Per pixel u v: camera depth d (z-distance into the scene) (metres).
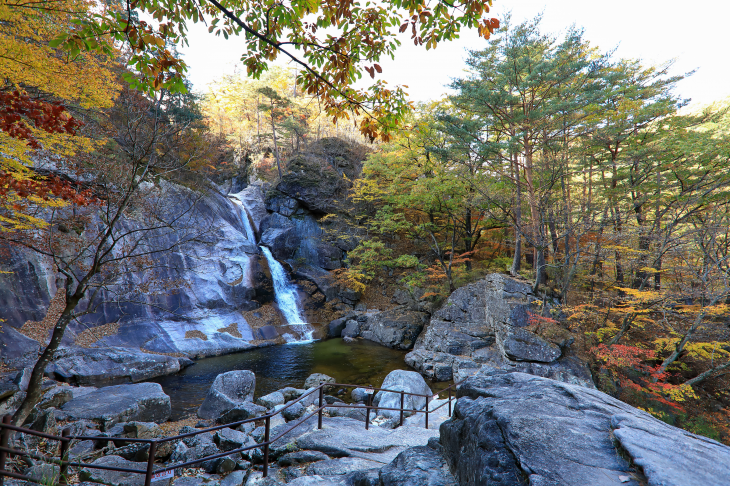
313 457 5.93
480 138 20.42
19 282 15.23
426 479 3.63
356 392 13.21
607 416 3.50
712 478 2.37
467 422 3.64
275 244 28.30
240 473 5.77
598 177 24.73
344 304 28.12
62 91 7.11
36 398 5.78
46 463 4.15
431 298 25.59
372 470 4.61
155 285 13.55
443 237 30.50
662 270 17.80
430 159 25.69
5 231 8.80
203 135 27.91
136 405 10.02
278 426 7.84
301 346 22.14
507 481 2.67
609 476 2.53
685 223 19.33
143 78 3.94
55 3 5.85
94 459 6.56
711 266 15.83
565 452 2.82
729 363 14.04
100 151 10.17
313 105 41.22
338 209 31.27
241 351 20.25
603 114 19.67
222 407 10.80
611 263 19.92
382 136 5.66
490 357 17.67
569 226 17.97
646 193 19.95
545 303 17.33
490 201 21.08
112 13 3.50
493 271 25.58
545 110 17.38
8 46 5.89
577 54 19.62
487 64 19.45
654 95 20.20
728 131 18.92
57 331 6.07
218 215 26.31
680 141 17.89
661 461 2.53
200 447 7.02
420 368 18.58
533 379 4.50
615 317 18.12
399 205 26.89
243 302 23.69
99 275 15.02
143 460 7.17
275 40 4.52
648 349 16.03
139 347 17.38
